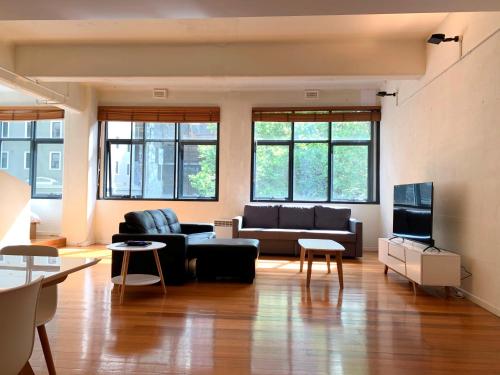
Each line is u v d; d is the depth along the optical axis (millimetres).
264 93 7133
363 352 2408
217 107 7148
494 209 3260
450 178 4105
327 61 4871
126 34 4727
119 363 2205
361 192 7023
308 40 4816
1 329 1167
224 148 7148
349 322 2980
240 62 4938
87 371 2100
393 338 2652
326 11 2902
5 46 4965
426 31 4566
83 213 6895
